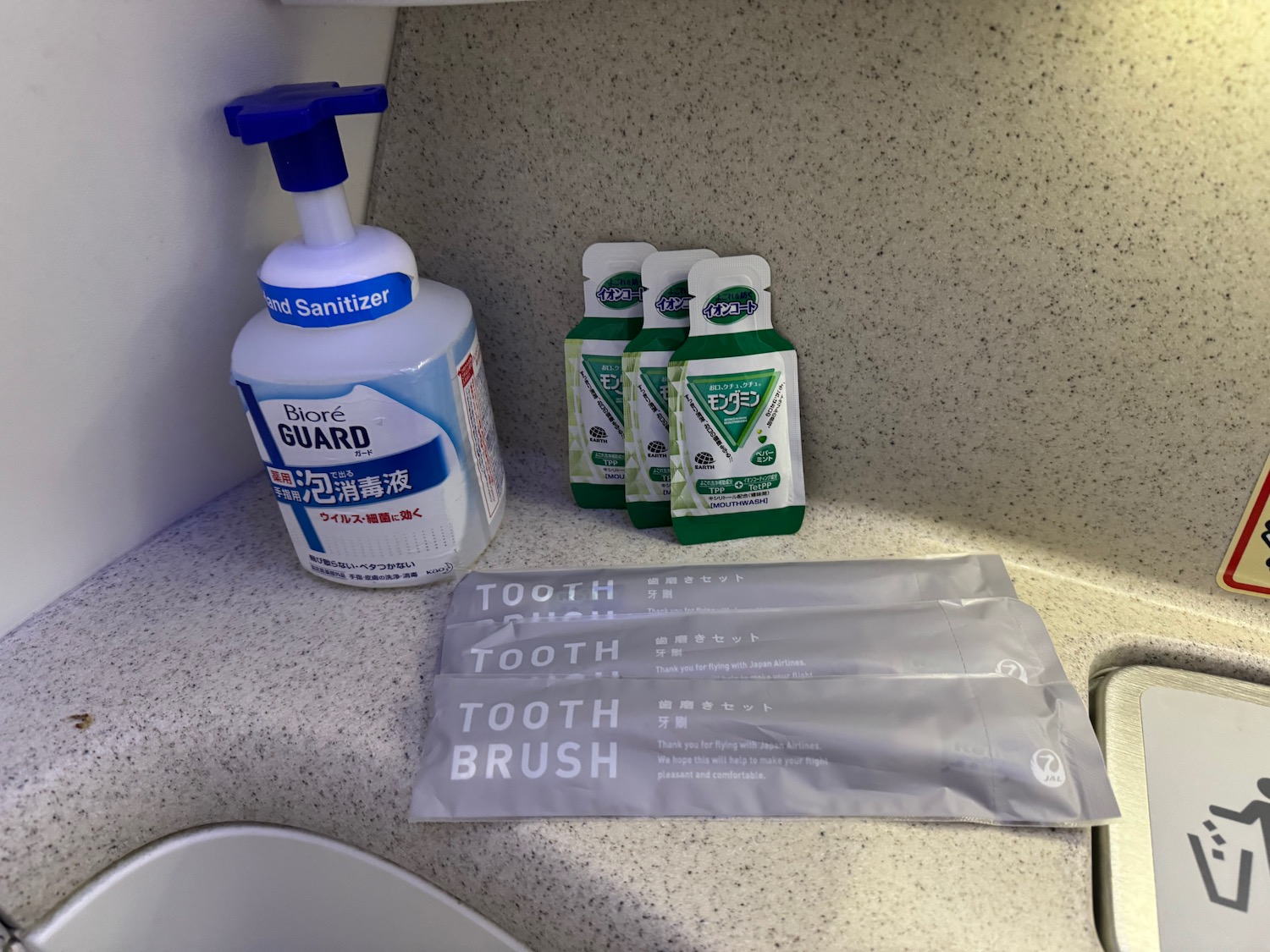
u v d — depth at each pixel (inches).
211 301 22.7
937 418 23.6
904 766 18.7
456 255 25.5
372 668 21.8
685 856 17.8
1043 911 16.9
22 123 15.8
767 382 23.5
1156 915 17.6
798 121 20.6
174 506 26.6
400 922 21.7
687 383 23.3
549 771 18.8
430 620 23.2
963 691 19.7
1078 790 18.4
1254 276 19.1
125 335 21.0
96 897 21.1
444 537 23.2
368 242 20.6
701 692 19.8
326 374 20.1
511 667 20.8
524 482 27.9
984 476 24.0
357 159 23.7
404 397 20.5
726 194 22.0
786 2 19.3
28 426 20.3
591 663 20.7
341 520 22.4
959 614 21.4
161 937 22.7
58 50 15.6
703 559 24.6
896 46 19.1
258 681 21.5
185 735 20.8
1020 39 18.3
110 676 21.8
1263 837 18.8
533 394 27.7
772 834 18.1
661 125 21.6
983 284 21.3
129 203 18.8
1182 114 18.0
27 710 21.0
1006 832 18.2
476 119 23.0
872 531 25.3
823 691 19.7
